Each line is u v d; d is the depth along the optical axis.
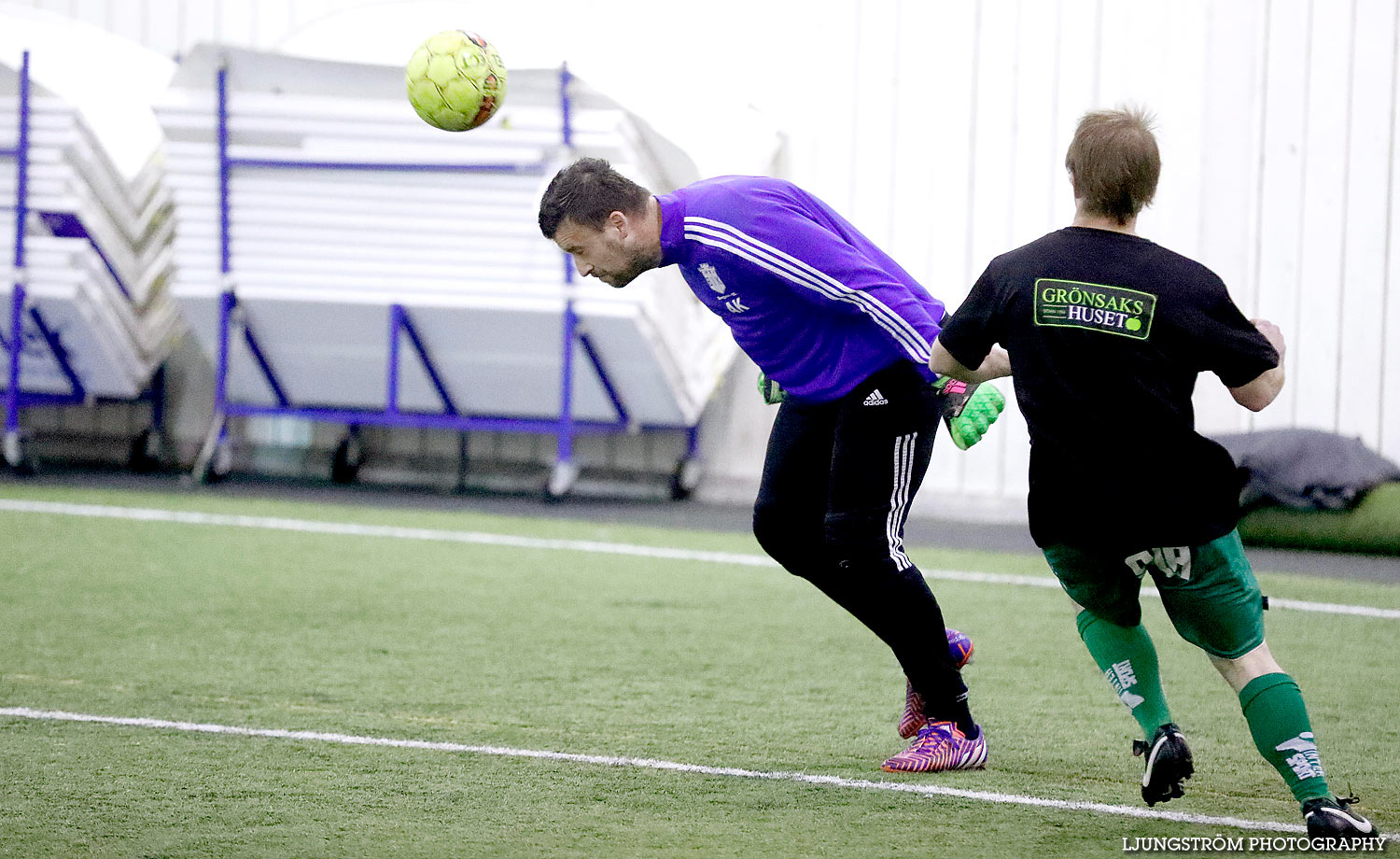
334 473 28.89
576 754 10.33
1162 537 7.97
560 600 16.94
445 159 24.62
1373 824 8.78
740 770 9.94
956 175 26.05
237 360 27.30
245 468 29.83
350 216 25.34
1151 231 24.95
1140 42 24.88
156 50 29.48
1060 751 10.63
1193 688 12.75
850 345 9.56
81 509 23.72
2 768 9.80
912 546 22.19
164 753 10.23
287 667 13.27
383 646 14.26
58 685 12.39
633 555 20.55
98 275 26.36
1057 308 8.02
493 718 11.46
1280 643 15.00
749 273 9.19
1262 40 24.20
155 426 29.84
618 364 25.30
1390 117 23.61
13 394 27.20
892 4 26.20
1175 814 8.92
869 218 26.61
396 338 25.45
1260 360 7.81
